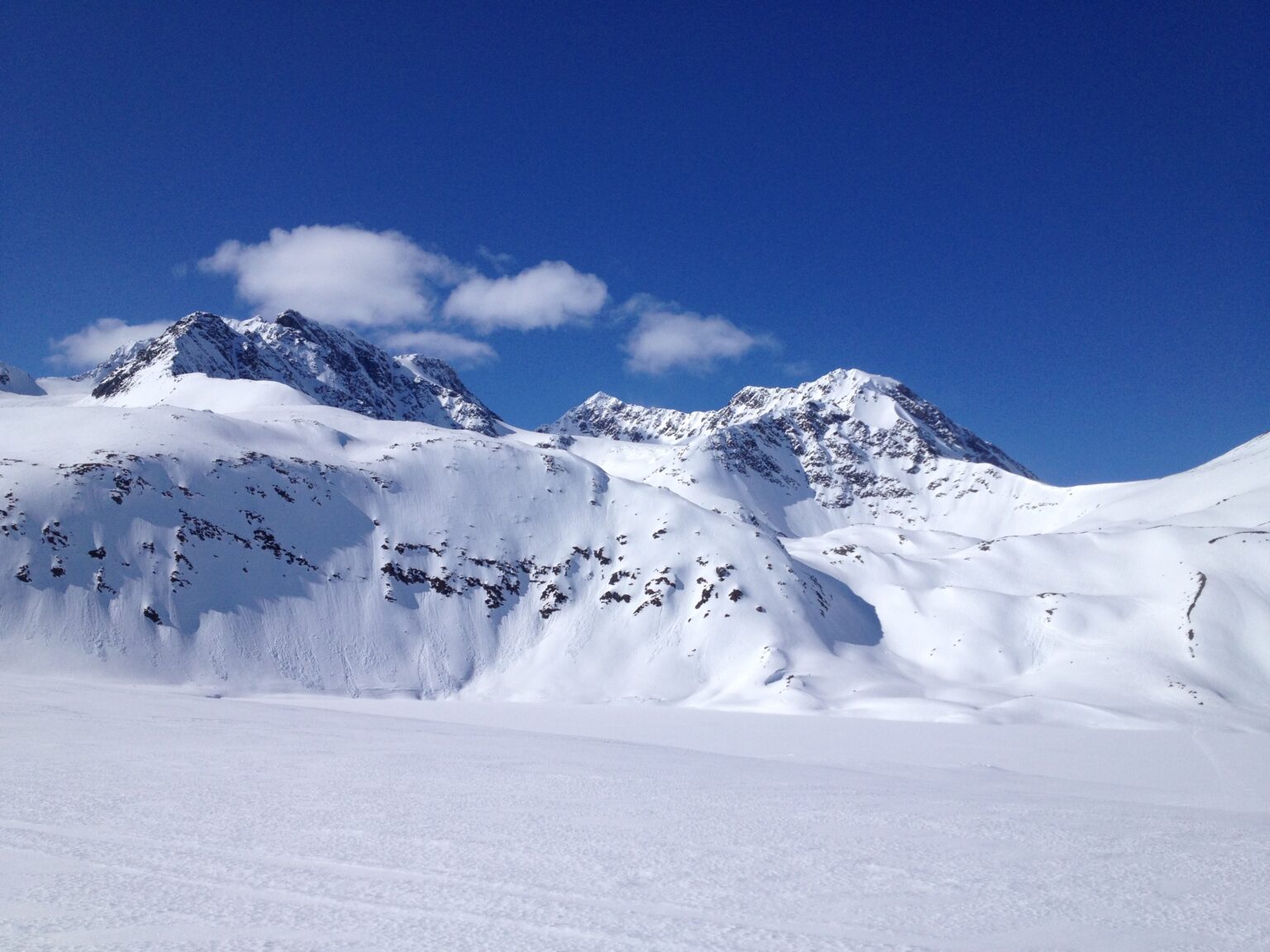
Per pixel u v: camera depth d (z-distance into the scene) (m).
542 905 11.24
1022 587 143.62
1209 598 122.06
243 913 10.35
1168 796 32.62
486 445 157.25
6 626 91.88
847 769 35.97
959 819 20.39
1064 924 11.52
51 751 24.97
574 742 39.50
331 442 148.75
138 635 98.19
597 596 132.62
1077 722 88.62
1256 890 13.66
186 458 121.81
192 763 23.66
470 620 125.00
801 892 12.61
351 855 13.45
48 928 9.56
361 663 111.00
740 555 136.00
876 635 132.50
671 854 14.75
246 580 112.75
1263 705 101.50
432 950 9.27
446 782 22.41
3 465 108.88
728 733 61.94
